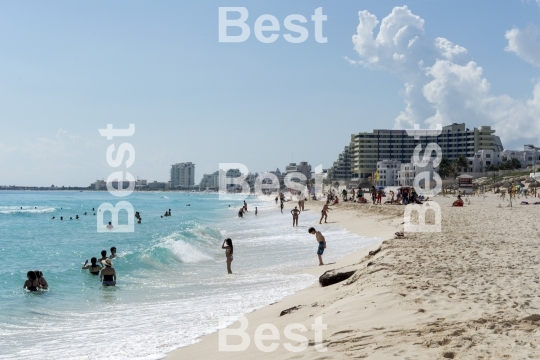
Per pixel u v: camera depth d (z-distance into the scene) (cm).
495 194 9200
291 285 1473
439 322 689
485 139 17338
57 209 8838
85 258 2578
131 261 2041
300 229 3869
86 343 922
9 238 3850
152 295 1438
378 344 613
